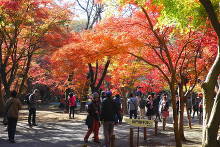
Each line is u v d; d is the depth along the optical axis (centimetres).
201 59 1448
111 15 1073
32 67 2694
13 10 1669
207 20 1055
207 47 1359
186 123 2323
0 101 2288
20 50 2056
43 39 1800
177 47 1399
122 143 1293
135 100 1950
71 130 1619
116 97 1781
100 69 2852
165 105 1762
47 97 4444
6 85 2009
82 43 1025
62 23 1864
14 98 1220
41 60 2780
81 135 1460
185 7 873
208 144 809
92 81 2525
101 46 998
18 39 1902
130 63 1571
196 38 1241
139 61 1622
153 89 2366
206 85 873
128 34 1057
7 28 1830
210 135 809
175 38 1347
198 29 1145
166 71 1639
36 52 2075
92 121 1224
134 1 974
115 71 2052
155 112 2152
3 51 2159
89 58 1035
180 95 1409
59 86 2734
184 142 1366
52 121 2014
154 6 1018
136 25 1109
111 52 1024
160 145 1262
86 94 2902
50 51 1814
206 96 875
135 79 2384
